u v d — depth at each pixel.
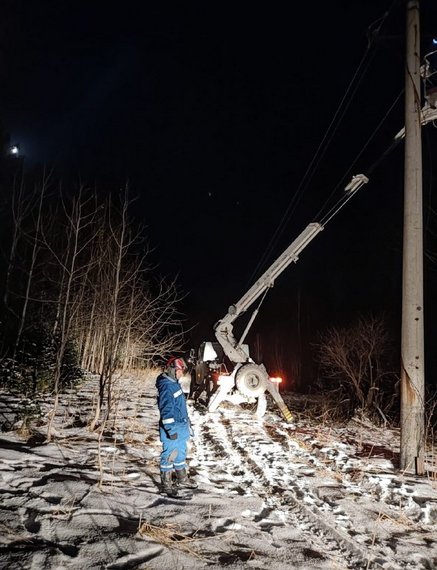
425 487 6.72
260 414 12.91
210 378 14.14
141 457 7.39
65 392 12.81
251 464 7.73
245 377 12.77
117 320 10.22
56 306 15.84
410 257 7.79
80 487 5.48
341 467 7.72
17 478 5.54
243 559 4.29
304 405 16.38
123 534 4.45
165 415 5.91
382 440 10.49
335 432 11.23
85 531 4.43
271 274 13.18
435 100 8.08
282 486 6.62
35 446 7.15
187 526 4.87
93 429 8.70
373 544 4.77
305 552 4.58
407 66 8.09
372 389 14.69
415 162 7.91
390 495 6.39
